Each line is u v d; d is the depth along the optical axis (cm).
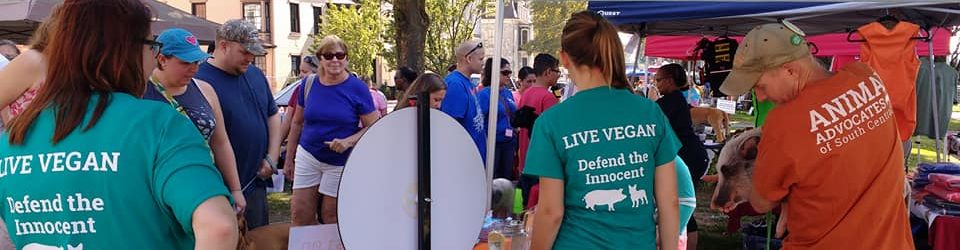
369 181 190
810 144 199
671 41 880
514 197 287
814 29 628
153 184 125
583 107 198
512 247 248
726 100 1034
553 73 522
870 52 331
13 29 672
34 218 127
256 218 326
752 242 425
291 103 466
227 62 303
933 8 405
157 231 128
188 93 261
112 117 127
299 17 3122
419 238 198
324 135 381
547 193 199
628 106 201
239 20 307
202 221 121
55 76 129
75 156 125
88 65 128
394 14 796
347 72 395
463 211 207
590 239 198
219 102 292
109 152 125
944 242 334
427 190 197
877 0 321
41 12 584
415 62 787
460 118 430
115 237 125
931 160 952
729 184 255
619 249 197
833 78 204
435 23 2083
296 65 3122
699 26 637
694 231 399
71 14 130
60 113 127
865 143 200
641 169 200
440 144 200
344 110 381
